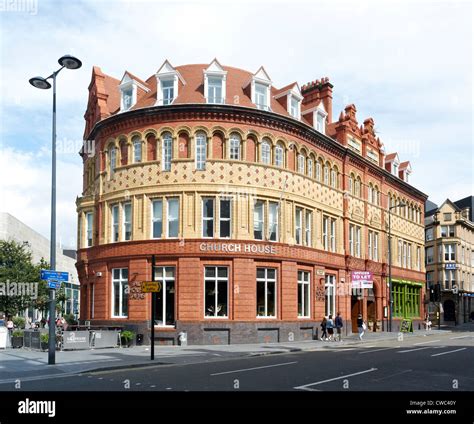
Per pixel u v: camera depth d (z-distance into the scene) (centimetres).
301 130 3516
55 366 1920
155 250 3084
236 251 3086
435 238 8106
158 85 3319
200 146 3167
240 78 3572
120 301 3219
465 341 3531
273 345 2973
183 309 3003
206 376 1647
